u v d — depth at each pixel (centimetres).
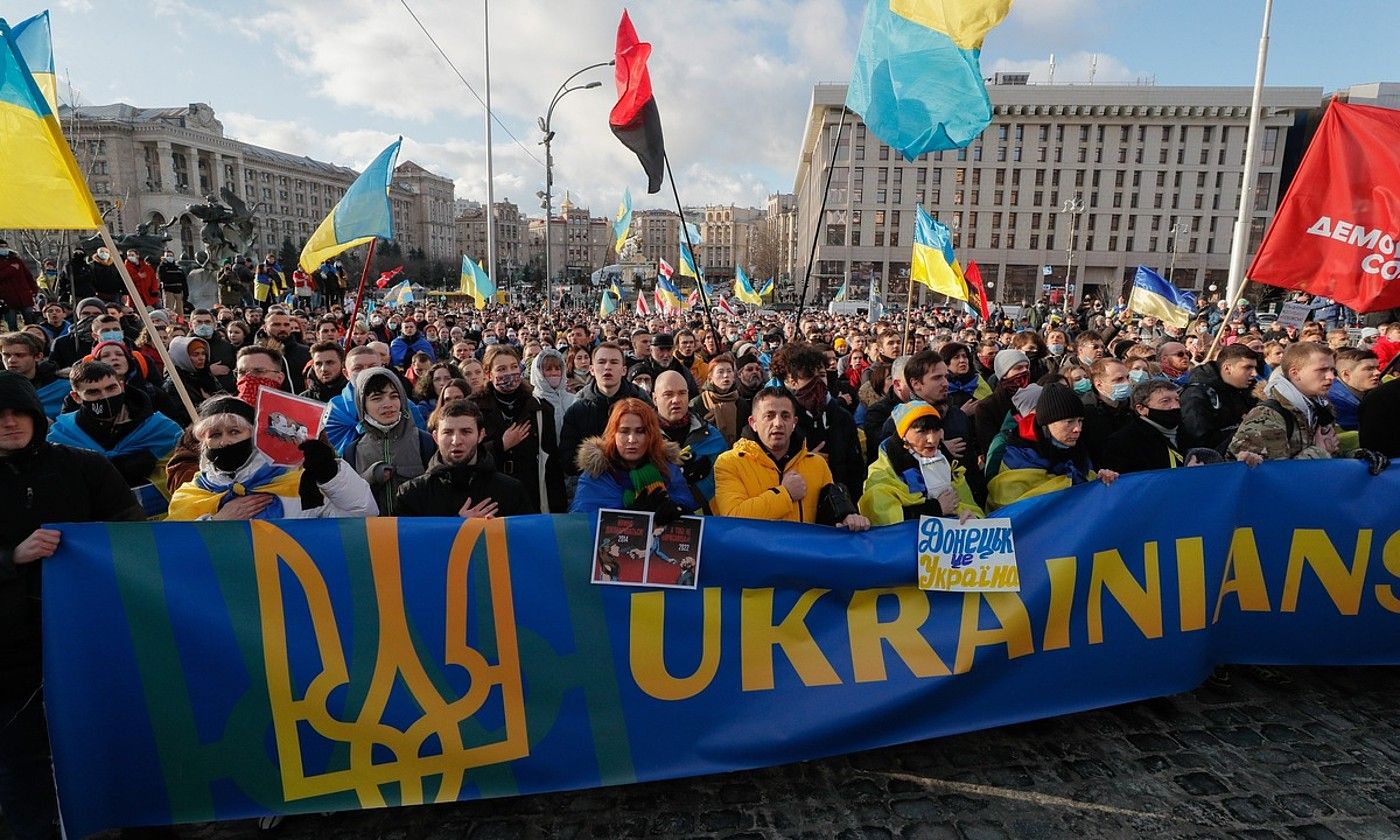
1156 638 334
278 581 269
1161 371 632
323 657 269
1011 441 378
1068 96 7688
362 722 270
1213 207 7769
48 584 250
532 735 279
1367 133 434
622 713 286
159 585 260
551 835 272
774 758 291
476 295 2053
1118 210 7925
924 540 312
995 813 280
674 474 327
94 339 726
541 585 285
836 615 305
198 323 730
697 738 289
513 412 465
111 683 256
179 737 260
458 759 274
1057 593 323
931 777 302
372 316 1415
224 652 263
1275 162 7588
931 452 343
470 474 316
